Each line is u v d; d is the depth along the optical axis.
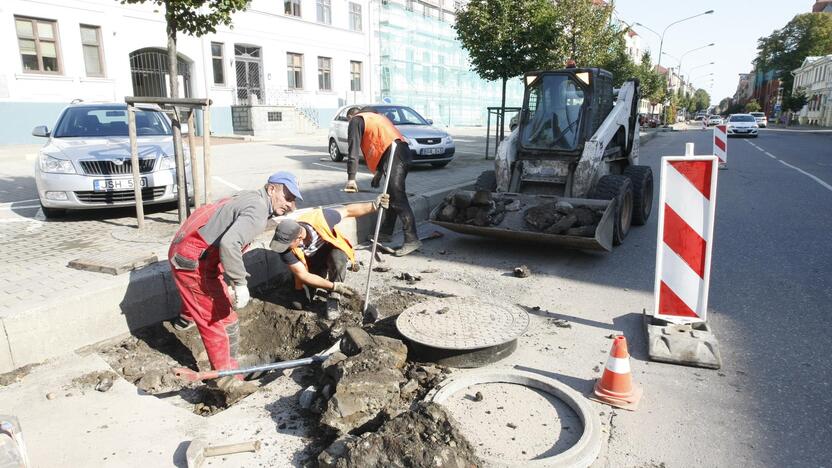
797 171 14.06
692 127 59.12
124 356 3.92
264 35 25.56
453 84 41.16
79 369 3.57
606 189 6.54
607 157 7.30
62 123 7.79
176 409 3.16
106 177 6.58
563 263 6.09
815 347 3.96
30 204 8.29
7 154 14.73
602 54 21.30
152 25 21.14
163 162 6.97
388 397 2.96
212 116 23.62
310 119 26.55
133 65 21.45
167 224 6.67
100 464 2.67
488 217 6.28
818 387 3.40
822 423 3.03
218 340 3.61
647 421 3.06
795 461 2.71
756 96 104.19
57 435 2.89
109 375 3.50
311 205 7.82
